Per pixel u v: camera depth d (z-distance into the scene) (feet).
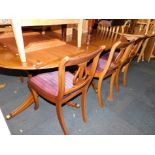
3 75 7.07
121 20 7.75
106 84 7.30
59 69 3.16
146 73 8.86
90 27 5.53
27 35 5.14
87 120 5.09
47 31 5.85
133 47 5.73
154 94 6.93
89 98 6.19
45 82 4.12
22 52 3.39
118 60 5.43
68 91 3.75
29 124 4.71
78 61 3.21
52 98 3.92
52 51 4.16
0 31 4.81
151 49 10.01
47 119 4.96
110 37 6.31
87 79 4.23
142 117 5.49
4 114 4.97
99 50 3.67
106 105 5.90
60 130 4.63
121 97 6.48
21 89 6.26
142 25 9.14
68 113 5.31
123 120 5.26
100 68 5.36
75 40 5.29
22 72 7.07
